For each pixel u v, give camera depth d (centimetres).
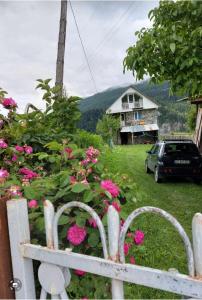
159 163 1006
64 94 566
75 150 249
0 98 379
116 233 133
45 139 373
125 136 4688
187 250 118
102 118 4078
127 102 4634
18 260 157
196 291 113
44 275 154
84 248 174
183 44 403
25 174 274
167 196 823
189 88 439
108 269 132
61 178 192
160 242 452
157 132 4588
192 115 2434
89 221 168
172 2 429
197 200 771
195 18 423
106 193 175
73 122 445
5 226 159
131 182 230
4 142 329
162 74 443
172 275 118
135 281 126
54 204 186
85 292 167
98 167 229
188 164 988
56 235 151
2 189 192
